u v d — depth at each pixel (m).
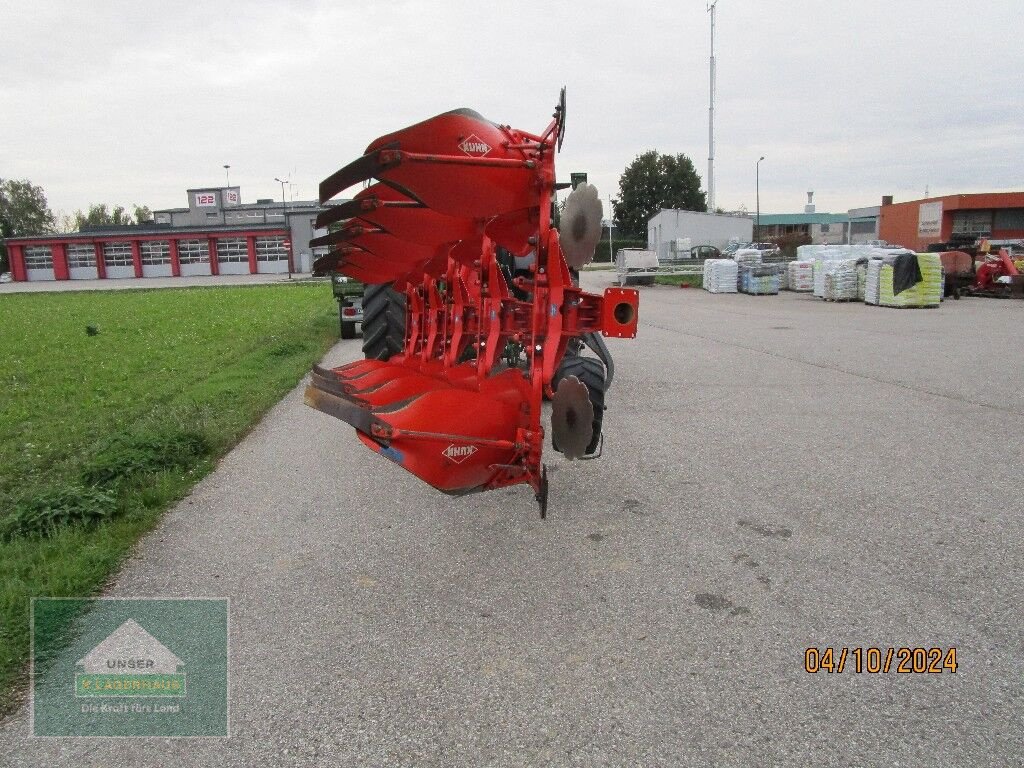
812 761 2.46
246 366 11.48
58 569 3.96
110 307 27.89
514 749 2.56
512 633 3.34
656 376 9.73
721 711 2.74
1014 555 3.95
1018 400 7.68
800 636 3.22
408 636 3.34
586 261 4.57
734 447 6.20
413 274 6.44
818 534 4.31
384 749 2.59
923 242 49.53
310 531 4.64
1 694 2.96
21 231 98.69
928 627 3.26
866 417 7.12
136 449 6.05
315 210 60.91
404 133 3.58
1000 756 2.46
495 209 3.92
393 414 4.02
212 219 75.00
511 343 5.43
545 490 4.07
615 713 2.74
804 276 28.05
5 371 11.73
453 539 4.45
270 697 2.91
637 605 3.55
